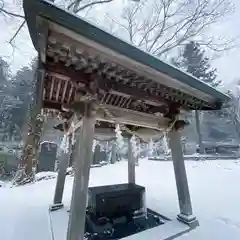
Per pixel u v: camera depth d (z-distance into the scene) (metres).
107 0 9.45
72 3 8.84
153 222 3.83
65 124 4.06
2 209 4.60
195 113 17.69
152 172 9.73
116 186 4.49
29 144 8.21
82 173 2.48
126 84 2.75
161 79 2.51
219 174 8.84
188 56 15.19
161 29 11.14
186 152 18.02
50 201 5.33
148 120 3.46
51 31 1.61
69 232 2.33
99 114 2.86
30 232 3.35
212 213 4.18
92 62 2.12
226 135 24.33
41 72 2.29
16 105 18.08
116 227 3.62
